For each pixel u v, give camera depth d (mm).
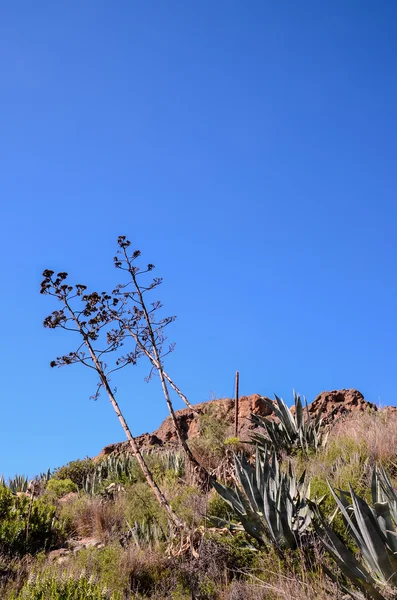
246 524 8055
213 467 14469
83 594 6871
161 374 13320
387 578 5645
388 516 5844
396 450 10023
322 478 9750
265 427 13758
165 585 7785
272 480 8305
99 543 10695
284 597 6238
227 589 7117
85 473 17797
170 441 20125
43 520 11562
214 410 19781
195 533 8711
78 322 12102
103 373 11891
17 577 8516
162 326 13344
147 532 9984
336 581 5996
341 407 17688
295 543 7535
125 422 11570
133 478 15891
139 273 13375
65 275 12094
